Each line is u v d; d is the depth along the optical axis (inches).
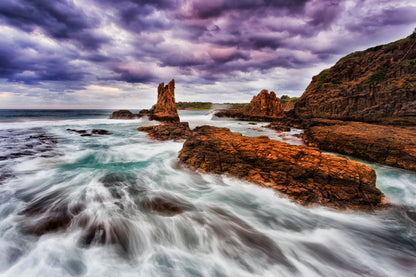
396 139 566.3
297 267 197.8
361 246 232.1
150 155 578.2
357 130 756.0
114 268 181.0
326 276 187.9
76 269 176.6
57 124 1342.3
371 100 1282.0
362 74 1600.6
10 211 258.5
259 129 1358.3
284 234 247.9
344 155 652.7
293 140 927.7
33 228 224.4
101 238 217.2
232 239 234.5
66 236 214.5
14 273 169.2
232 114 2549.2
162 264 191.0
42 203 283.3
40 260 182.1
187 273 182.1
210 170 408.2
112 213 265.9
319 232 254.2
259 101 2524.6
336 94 1562.5
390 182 434.0
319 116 1599.4
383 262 209.0
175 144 742.5
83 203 288.4
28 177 382.3
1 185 340.2
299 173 351.6
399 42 1466.5
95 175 404.5
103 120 1674.5
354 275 189.8
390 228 265.0
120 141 792.3
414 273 193.5
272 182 348.2
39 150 599.2
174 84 2090.3
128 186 356.5
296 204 306.0
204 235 238.7
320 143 745.6
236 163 407.8
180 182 383.2
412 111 1039.0
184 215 275.1
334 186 326.6
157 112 1959.9
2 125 1199.6
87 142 757.9
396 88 1168.2
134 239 222.1
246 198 329.1
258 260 204.2
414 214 296.8
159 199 314.3
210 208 298.4
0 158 496.1
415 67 1219.9
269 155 395.2
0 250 188.2
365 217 283.9
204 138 499.5
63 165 470.0
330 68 1982.0
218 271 187.0
